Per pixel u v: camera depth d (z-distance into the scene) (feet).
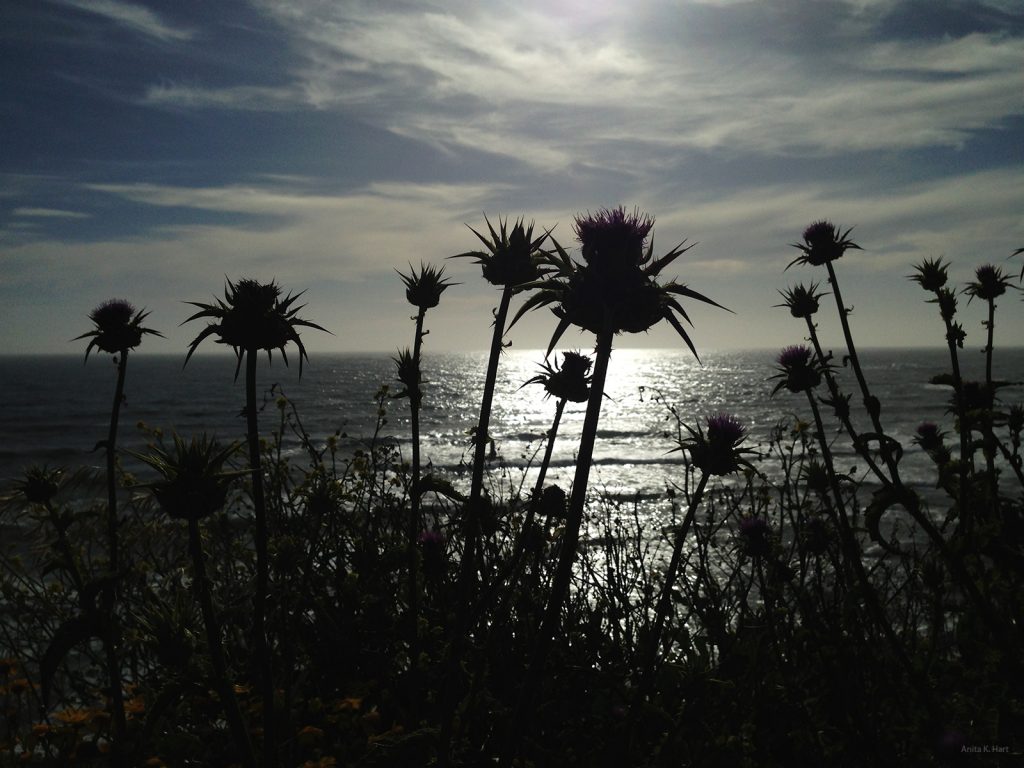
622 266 7.15
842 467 87.15
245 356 7.45
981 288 14.08
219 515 16.05
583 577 15.92
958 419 13.10
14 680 14.05
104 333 9.96
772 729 11.24
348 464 18.98
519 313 7.59
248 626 7.75
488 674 11.23
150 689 10.53
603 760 10.03
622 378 529.04
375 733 11.34
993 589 11.93
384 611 12.35
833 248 13.07
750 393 361.10
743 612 13.99
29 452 172.24
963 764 10.06
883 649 13.71
